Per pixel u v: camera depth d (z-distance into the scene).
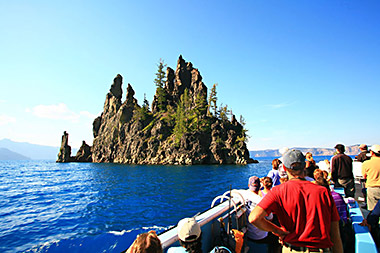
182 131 103.69
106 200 17.30
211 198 17.14
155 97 142.50
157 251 1.81
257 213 2.15
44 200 18.48
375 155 5.08
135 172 53.66
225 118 118.38
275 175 5.95
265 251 4.12
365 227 3.71
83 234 9.24
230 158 98.75
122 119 129.12
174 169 65.38
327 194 2.12
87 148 139.75
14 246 8.39
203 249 3.51
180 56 155.00
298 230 2.05
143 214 12.34
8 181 35.22
